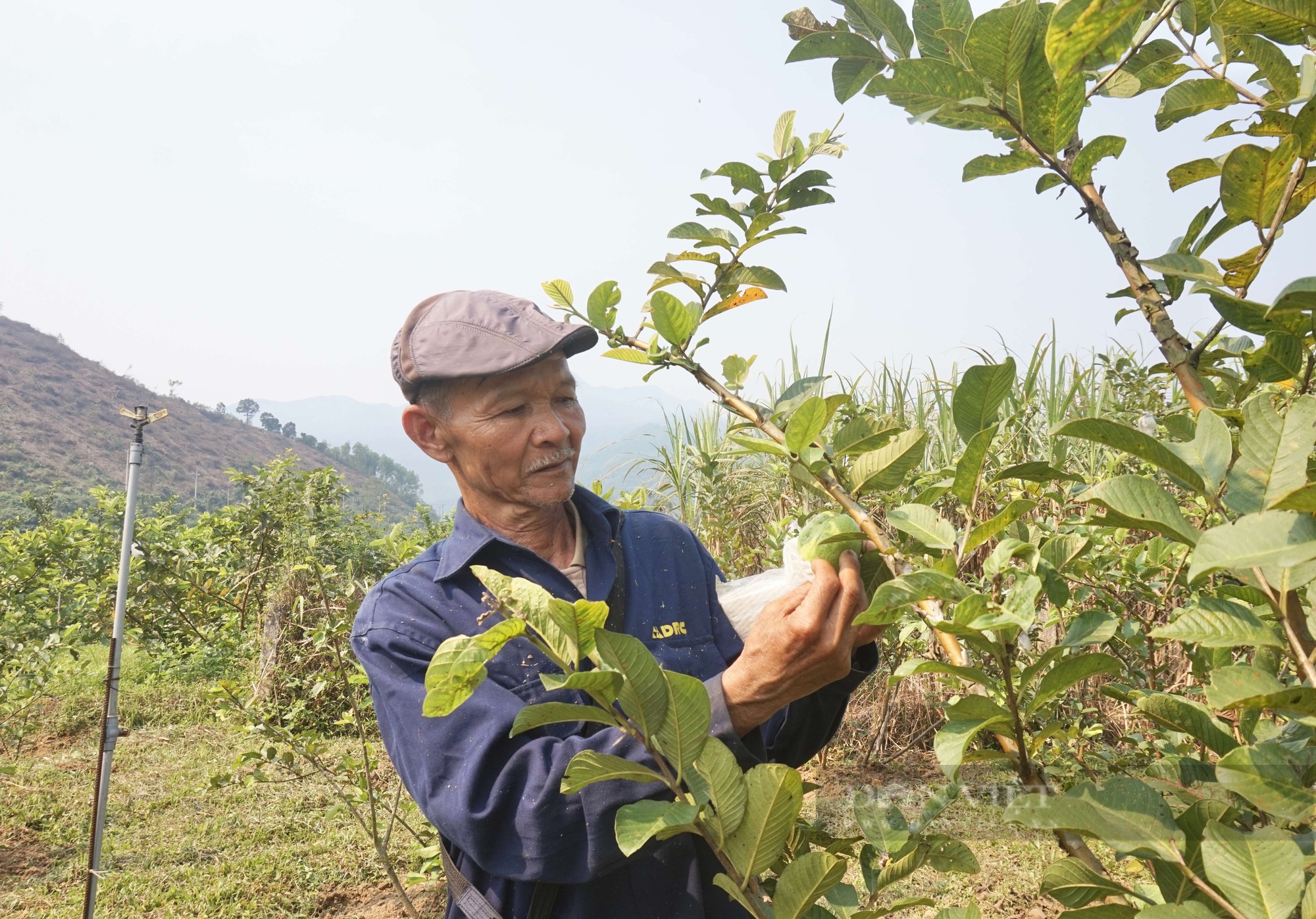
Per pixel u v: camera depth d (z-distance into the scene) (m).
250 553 8.66
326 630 3.83
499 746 1.33
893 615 0.83
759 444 1.17
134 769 5.97
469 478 1.64
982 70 0.88
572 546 1.73
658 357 1.37
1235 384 1.11
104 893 4.29
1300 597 0.81
